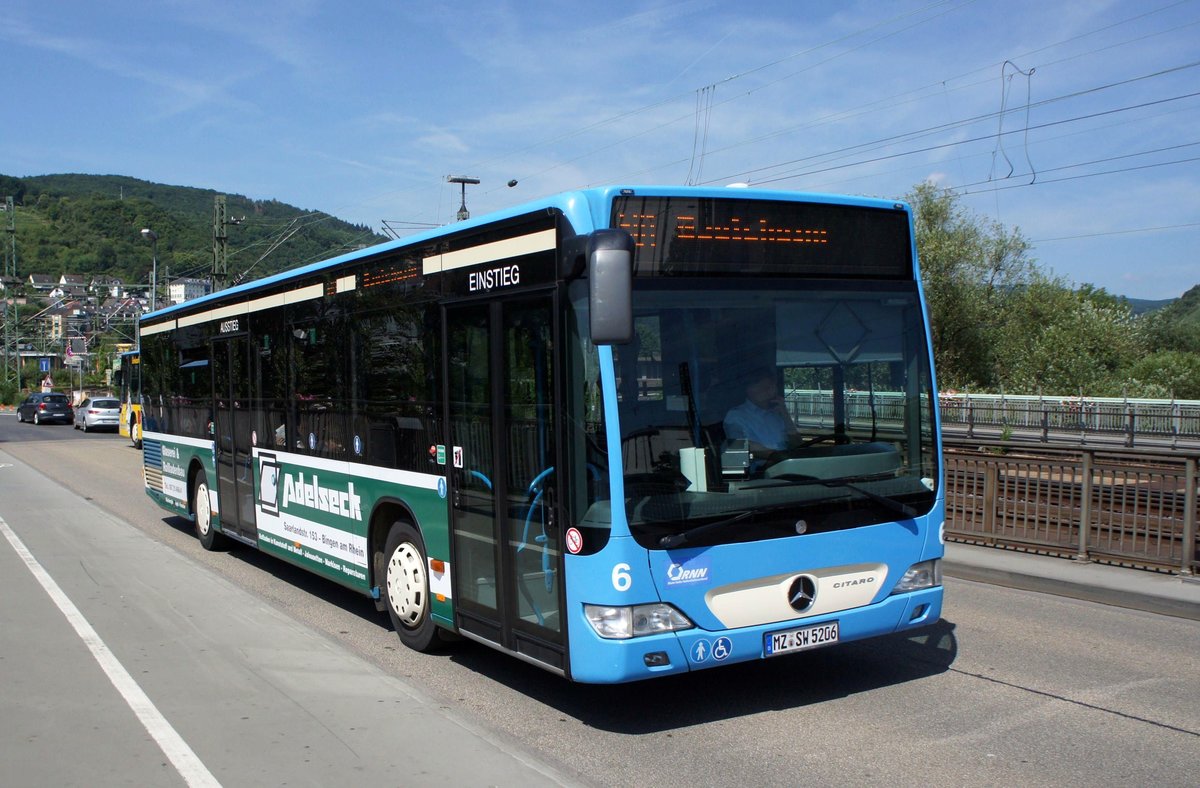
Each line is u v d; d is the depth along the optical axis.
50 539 12.40
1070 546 10.16
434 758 4.85
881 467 5.72
